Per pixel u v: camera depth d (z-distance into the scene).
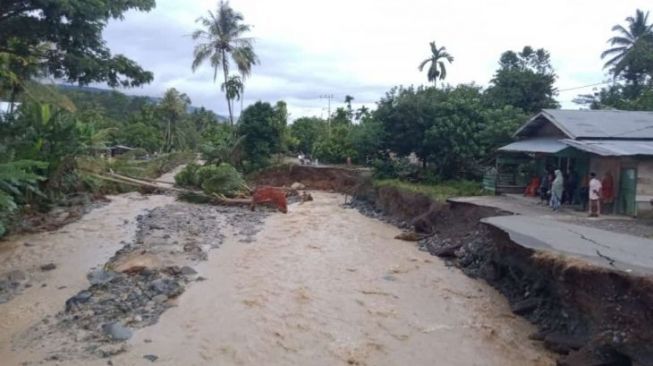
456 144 29.89
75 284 14.56
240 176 35.41
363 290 15.20
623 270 10.21
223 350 10.96
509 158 26.64
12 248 18.28
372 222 26.89
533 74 35.84
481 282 16.22
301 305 13.77
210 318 12.62
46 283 14.62
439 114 30.98
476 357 11.00
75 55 19.45
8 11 18.05
